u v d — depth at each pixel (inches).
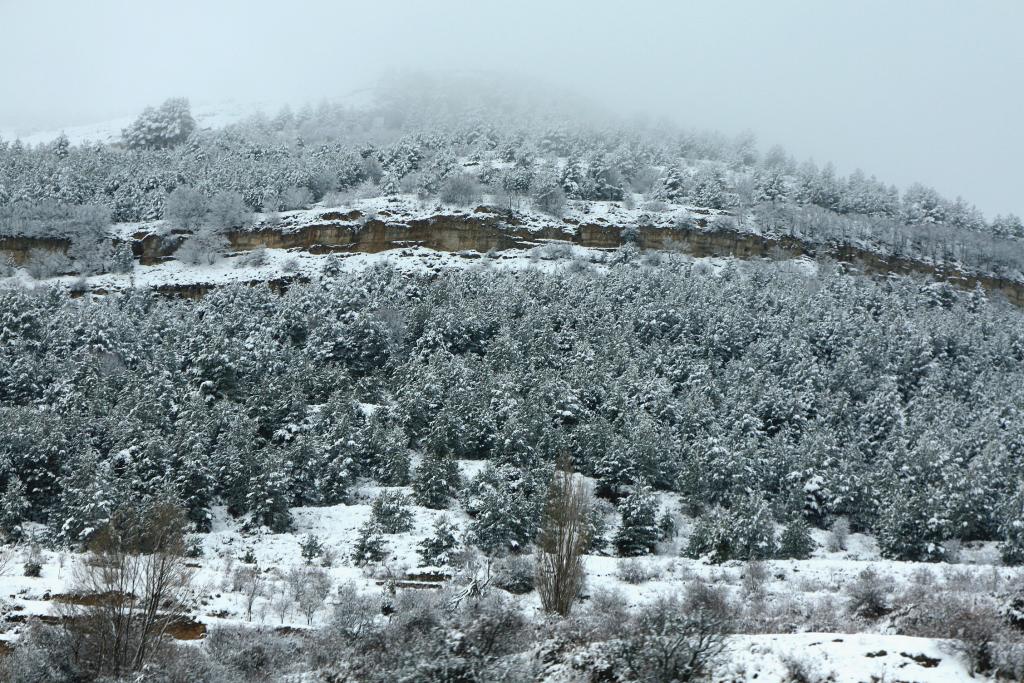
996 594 1393.9
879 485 3213.6
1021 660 1004.6
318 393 3905.0
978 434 3698.3
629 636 1144.2
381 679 1114.1
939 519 2795.3
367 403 3890.3
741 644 1117.1
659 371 4407.0
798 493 3225.9
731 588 1854.1
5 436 2910.9
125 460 2947.8
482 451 3535.9
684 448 3550.7
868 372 4606.3
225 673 1235.9
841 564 2085.4
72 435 3080.7
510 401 3636.8
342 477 3129.9
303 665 1323.8
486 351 4426.7
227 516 2918.3
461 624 1235.9
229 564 2128.4
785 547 2748.5
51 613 1451.8
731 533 2583.7
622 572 2006.6
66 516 2625.5
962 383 4557.1
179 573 1317.7
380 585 1895.9
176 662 1212.5
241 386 3794.3
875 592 1529.3
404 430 3619.6
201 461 2878.9
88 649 1190.9
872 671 1010.7
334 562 2418.8
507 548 2532.0
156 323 4616.1
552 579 1530.5
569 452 3417.8
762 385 4124.0
